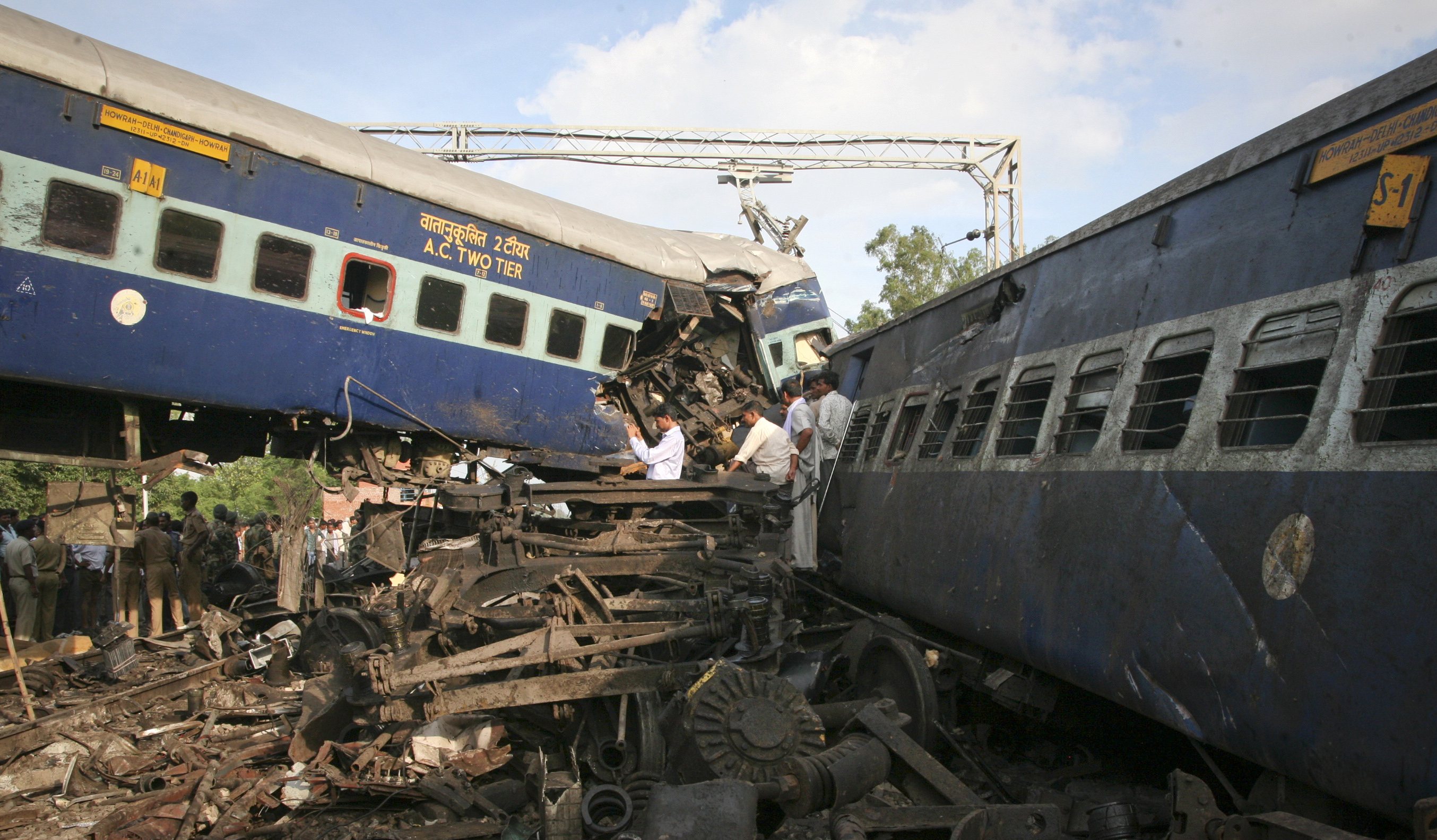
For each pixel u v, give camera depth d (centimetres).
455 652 636
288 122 932
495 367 1100
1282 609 377
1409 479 333
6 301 768
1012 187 3180
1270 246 440
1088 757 593
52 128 780
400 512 1026
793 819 469
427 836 462
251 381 916
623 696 541
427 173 1029
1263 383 439
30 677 791
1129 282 555
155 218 840
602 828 398
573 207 1220
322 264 948
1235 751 399
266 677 838
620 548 768
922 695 563
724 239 1546
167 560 1084
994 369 713
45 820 524
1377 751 328
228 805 514
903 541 788
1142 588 464
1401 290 359
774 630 637
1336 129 411
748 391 1498
